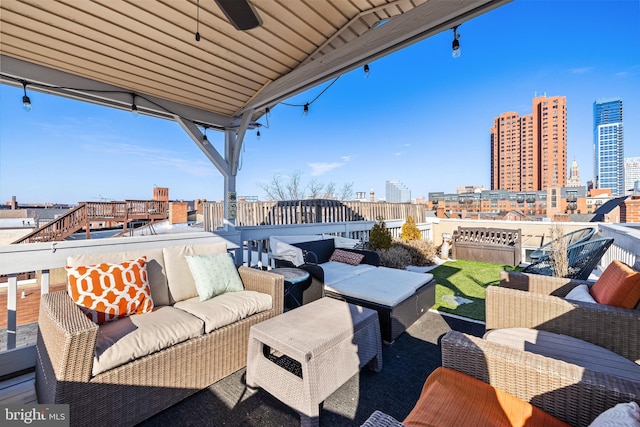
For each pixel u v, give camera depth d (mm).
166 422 1671
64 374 1394
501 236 6410
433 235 8320
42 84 2678
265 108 3564
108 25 2182
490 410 1058
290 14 2238
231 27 2312
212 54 2643
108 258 2209
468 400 1107
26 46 2336
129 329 1796
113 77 2898
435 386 1192
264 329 1858
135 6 2027
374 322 2111
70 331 1421
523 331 1840
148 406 1672
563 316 1843
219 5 1634
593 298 2016
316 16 2281
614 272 1953
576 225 6000
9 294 2209
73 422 1419
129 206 10984
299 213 6211
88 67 2695
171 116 3639
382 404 1797
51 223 9023
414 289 2967
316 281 3141
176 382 1797
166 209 12141
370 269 3814
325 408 1764
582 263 3283
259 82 3160
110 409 1534
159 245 3170
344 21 2367
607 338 1698
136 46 2449
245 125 3689
